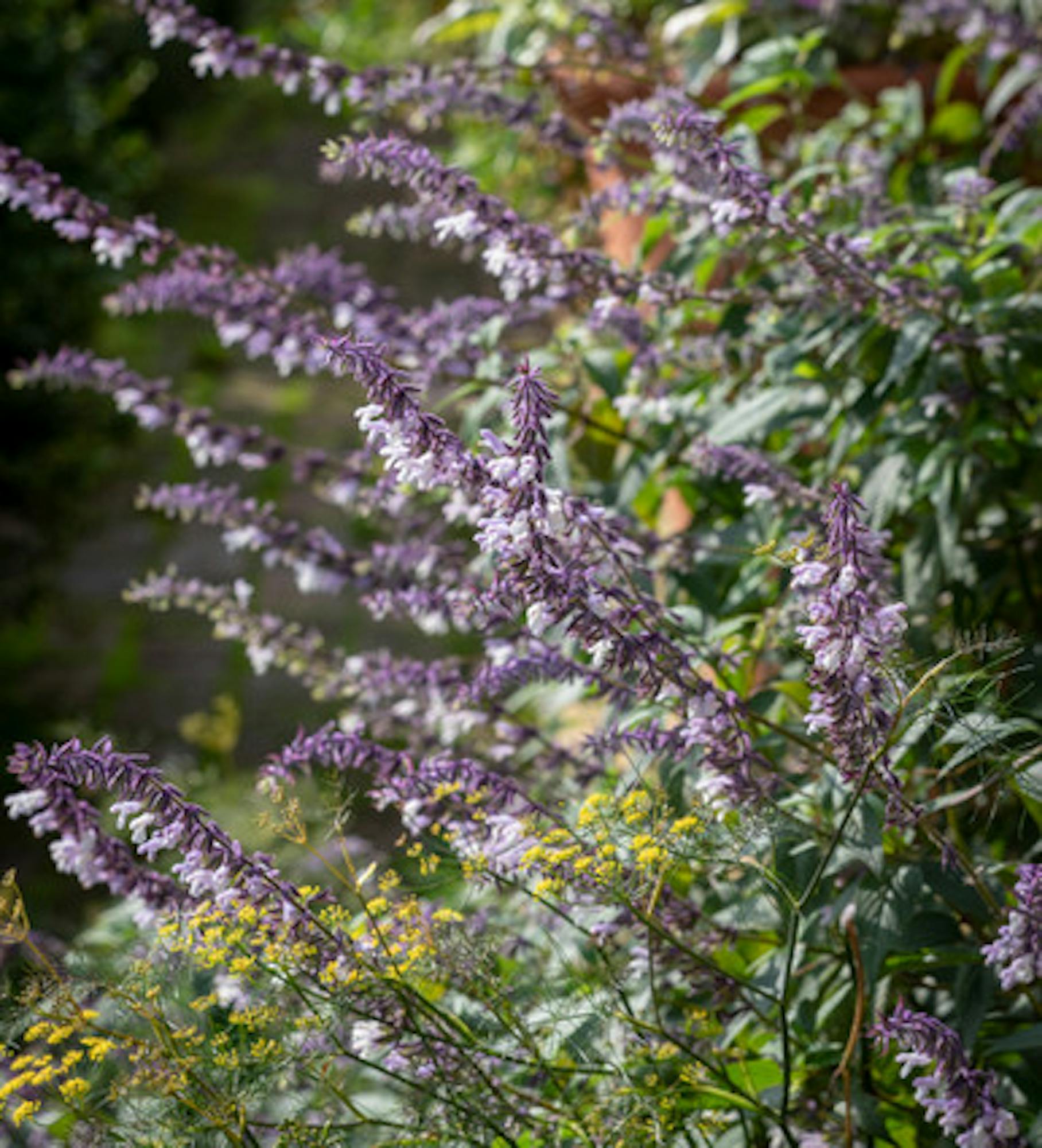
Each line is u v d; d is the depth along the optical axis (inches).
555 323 201.6
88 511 351.3
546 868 103.3
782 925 117.9
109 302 154.9
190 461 362.3
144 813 104.0
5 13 427.8
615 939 116.6
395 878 105.6
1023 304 151.3
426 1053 103.7
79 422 377.4
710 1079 109.3
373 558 151.8
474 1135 103.0
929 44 215.0
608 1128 101.2
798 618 131.2
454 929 104.5
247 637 151.2
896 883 113.4
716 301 142.3
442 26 228.5
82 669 298.4
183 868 100.8
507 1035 107.9
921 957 117.6
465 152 273.0
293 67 157.6
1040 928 93.1
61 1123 106.7
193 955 104.2
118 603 319.6
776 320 146.8
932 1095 104.8
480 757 151.9
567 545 107.5
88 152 449.1
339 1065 115.8
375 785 117.0
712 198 134.2
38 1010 101.0
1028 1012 120.6
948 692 114.4
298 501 330.0
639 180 149.2
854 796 99.9
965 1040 110.2
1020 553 158.2
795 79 175.8
